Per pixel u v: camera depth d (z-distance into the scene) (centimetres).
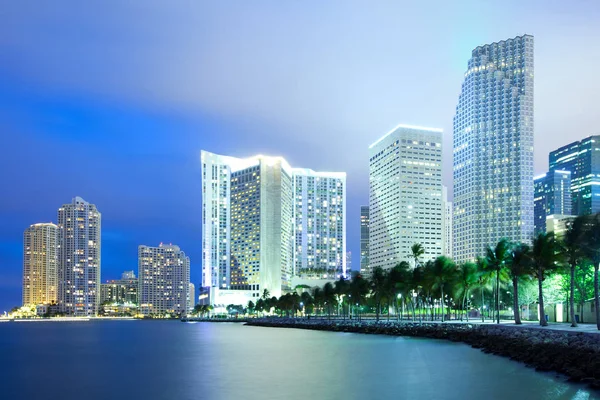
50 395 6106
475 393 5444
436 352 9500
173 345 13750
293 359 9219
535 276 12800
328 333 17362
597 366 5625
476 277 14862
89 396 5994
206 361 9319
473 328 11825
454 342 11412
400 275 16725
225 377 7175
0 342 16800
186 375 7488
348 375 7100
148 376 7475
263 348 11681
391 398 5438
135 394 6034
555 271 12312
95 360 10056
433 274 15300
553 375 6194
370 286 18075
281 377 7050
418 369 7406
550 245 10738
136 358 10262
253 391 6031
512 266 12050
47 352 12369
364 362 8500
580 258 10819
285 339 14712
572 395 5019
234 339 15488
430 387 5922
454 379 6344
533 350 7350
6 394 6209
